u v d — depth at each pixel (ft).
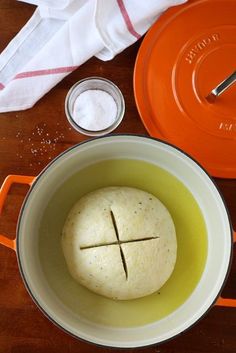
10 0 2.11
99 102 2.08
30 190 1.71
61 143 2.06
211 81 2.11
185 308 1.91
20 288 1.98
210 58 2.11
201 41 2.12
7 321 1.97
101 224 1.90
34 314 1.97
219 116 2.10
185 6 2.10
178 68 2.10
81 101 2.08
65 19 2.10
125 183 2.05
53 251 1.98
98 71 2.10
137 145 1.86
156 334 1.78
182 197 2.03
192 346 1.99
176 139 2.08
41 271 1.90
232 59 2.11
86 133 2.02
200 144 2.09
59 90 2.09
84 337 1.69
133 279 1.89
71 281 1.98
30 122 2.06
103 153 1.91
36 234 1.90
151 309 1.94
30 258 1.79
